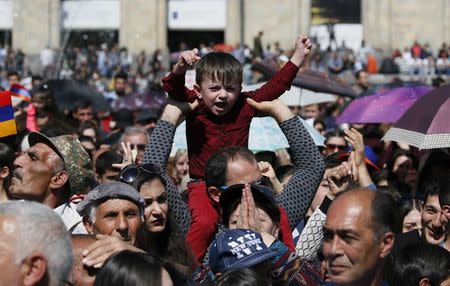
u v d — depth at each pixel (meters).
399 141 16.66
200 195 11.94
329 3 76.88
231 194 11.11
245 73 49.19
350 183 13.35
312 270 10.62
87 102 27.62
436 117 16.38
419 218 14.82
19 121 19.80
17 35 71.81
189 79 17.59
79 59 66.00
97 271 9.28
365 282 9.38
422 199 14.94
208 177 11.59
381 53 72.69
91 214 10.90
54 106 24.55
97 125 27.17
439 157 16.77
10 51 66.81
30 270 7.88
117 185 10.84
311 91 26.19
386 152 23.09
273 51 71.06
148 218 11.34
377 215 9.33
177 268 9.27
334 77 26.19
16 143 16.14
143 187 11.34
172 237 11.40
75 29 74.25
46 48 67.19
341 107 29.64
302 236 12.50
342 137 20.14
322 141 18.98
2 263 7.82
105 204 10.75
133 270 8.30
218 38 85.31
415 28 77.00
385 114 23.05
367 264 9.34
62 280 8.01
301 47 12.33
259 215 10.96
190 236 11.62
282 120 12.28
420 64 66.94
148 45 78.25
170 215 11.52
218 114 12.01
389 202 9.42
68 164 12.50
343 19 76.75
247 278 9.13
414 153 20.19
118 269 8.31
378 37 76.56
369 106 23.30
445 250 11.45
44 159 12.42
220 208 11.45
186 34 85.12
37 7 71.94
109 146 19.44
